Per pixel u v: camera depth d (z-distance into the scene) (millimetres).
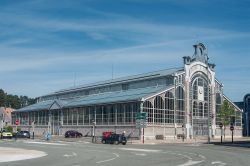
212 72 84375
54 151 37000
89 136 81438
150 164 22844
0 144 52062
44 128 98438
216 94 85062
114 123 75188
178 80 77125
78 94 102188
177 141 66375
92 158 28000
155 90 73750
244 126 98312
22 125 109312
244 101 99500
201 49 82438
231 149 41469
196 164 22797
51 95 113938
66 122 89875
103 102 77500
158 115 72375
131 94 77000
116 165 22203
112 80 96312
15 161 25500
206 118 81875
